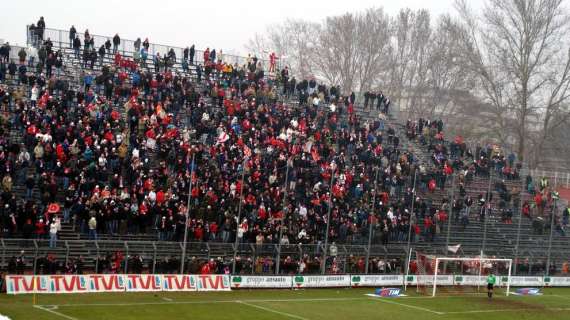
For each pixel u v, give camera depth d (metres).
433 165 79.75
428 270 61.72
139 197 55.66
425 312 51.16
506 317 51.53
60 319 39.16
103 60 74.69
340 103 82.25
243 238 58.66
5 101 59.53
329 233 62.44
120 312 42.56
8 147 55.00
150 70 75.94
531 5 98.38
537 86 99.31
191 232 56.50
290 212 61.94
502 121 104.25
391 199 71.06
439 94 122.06
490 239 73.50
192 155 55.09
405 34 128.88
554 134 105.81
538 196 77.94
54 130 57.09
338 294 56.59
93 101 63.28
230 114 69.75
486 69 105.00
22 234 50.97
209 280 53.53
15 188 55.38
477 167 79.88
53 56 66.25
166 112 67.50
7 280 45.66
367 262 61.84
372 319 47.06
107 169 58.16
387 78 129.38
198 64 80.62
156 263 53.66
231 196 59.41
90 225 53.00
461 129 112.88
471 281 65.00
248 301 50.22
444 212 71.25
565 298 63.22
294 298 53.03
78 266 50.84
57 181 55.31
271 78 85.88
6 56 66.50
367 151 72.62
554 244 76.81
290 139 69.44
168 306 45.81
